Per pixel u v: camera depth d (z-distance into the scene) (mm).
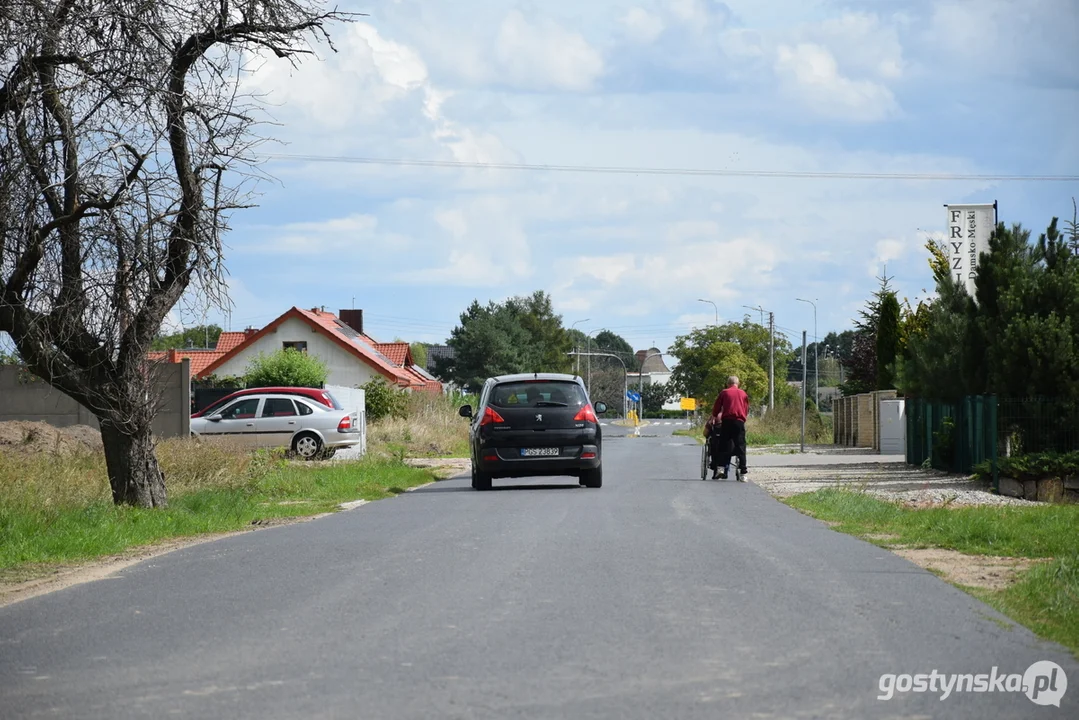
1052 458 28797
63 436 37500
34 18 19859
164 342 26734
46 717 8641
